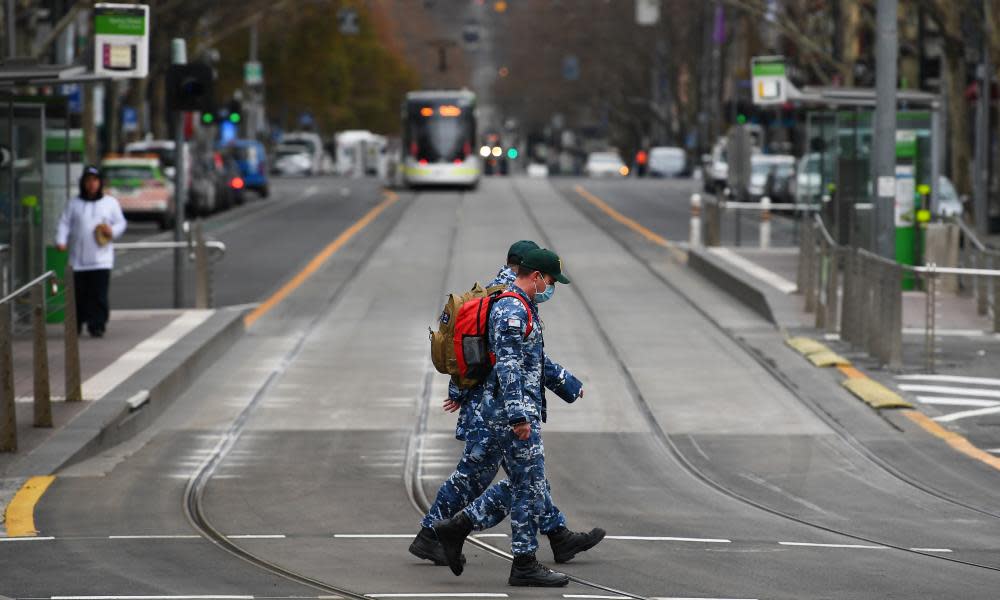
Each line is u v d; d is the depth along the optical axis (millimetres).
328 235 116188
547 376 26734
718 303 75562
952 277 73875
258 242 110312
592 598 25203
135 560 27891
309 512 32938
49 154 59969
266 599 24844
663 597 25250
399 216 136250
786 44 196125
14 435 37781
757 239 114688
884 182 63844
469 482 26922
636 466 38969
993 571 27438
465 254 101000
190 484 35969
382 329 66062
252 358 58094
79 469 37281
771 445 41750
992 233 129250
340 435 43031
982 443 41781
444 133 176625
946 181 110625
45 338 40469
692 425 44750
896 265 53312
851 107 77938
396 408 47469
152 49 132375
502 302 25750
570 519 32344
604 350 59875
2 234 57719
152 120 179500
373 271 90750
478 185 191000
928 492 35688
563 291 80500
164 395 47531
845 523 32031
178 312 65625
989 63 108625
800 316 67062
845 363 54594
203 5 146125
